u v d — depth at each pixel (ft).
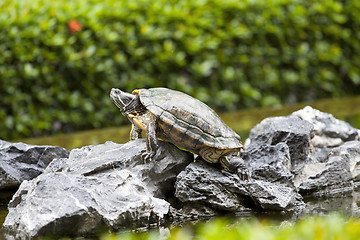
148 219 13.62
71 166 14.64
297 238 11.51
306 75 44.73
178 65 37.09
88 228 12.89
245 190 14.75
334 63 45.80
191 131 14.60
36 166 18.02
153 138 14.66
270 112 37.17
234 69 40.57
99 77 34.45
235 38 40.04
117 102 15.62
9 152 17.79
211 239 12.15
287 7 42.42
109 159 14.76
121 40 34.68
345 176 17.80
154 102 14.96
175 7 36.70
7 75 31.55
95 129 35.27
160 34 35.68
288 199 14.74
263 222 13.57
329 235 11.38
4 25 31.22
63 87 33.53
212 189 14.70
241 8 39.19
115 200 13.39
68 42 32.65
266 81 42.19
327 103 42.39
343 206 15.16
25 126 33.17
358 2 46.68
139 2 35.42
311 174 17.61
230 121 33.68
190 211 14.82
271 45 42.55
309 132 17.98
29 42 31.81
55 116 33.88
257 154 17.07
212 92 39.52
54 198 13.09
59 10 32.81
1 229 13.79
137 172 14.71
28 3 32.50
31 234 12.51
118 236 12.78
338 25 46.21
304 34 44.21
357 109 36.60
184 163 15.65
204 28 37.81
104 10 34.09
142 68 35.96
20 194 14.28
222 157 14.99
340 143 20.76
